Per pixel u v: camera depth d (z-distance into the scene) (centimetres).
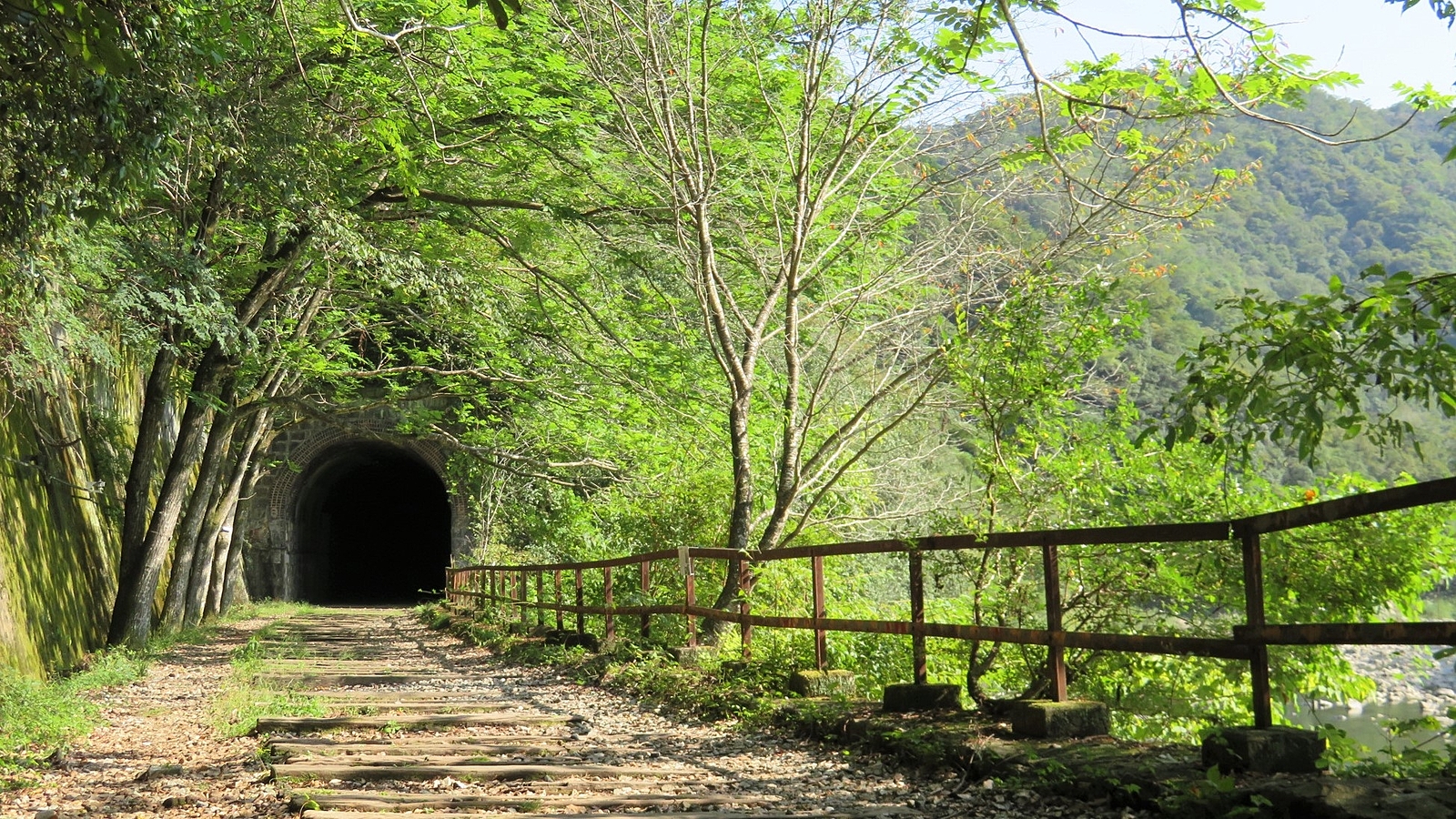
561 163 1606
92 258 1291
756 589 1367
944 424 1565
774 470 1625
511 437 2523
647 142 1477
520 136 1502
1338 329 509
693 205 1355
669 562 1717
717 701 925
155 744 824
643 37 1384
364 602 5059
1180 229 1248
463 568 3062
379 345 2417
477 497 3316
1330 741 523
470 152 1591
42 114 712
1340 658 798
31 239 840
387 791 619
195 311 1382
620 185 1612
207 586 3075
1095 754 561
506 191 1664
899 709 742
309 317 2227
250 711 934
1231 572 737
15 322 1297
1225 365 553
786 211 1513
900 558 1645
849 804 575
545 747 766
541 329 1897
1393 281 479
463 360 2348
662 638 1371
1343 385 508
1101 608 751
